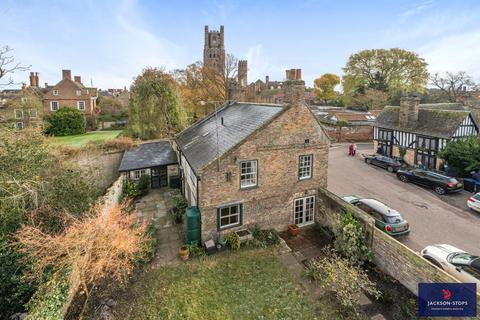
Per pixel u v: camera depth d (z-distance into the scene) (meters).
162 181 21.22
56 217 10.66
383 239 10.58
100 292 9.61
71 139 35.12
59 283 8.01
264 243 12.56
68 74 48.00
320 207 14.60
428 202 17.56
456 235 13.39
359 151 33.22
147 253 11.49
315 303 9.20
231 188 12.68
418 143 25.95
